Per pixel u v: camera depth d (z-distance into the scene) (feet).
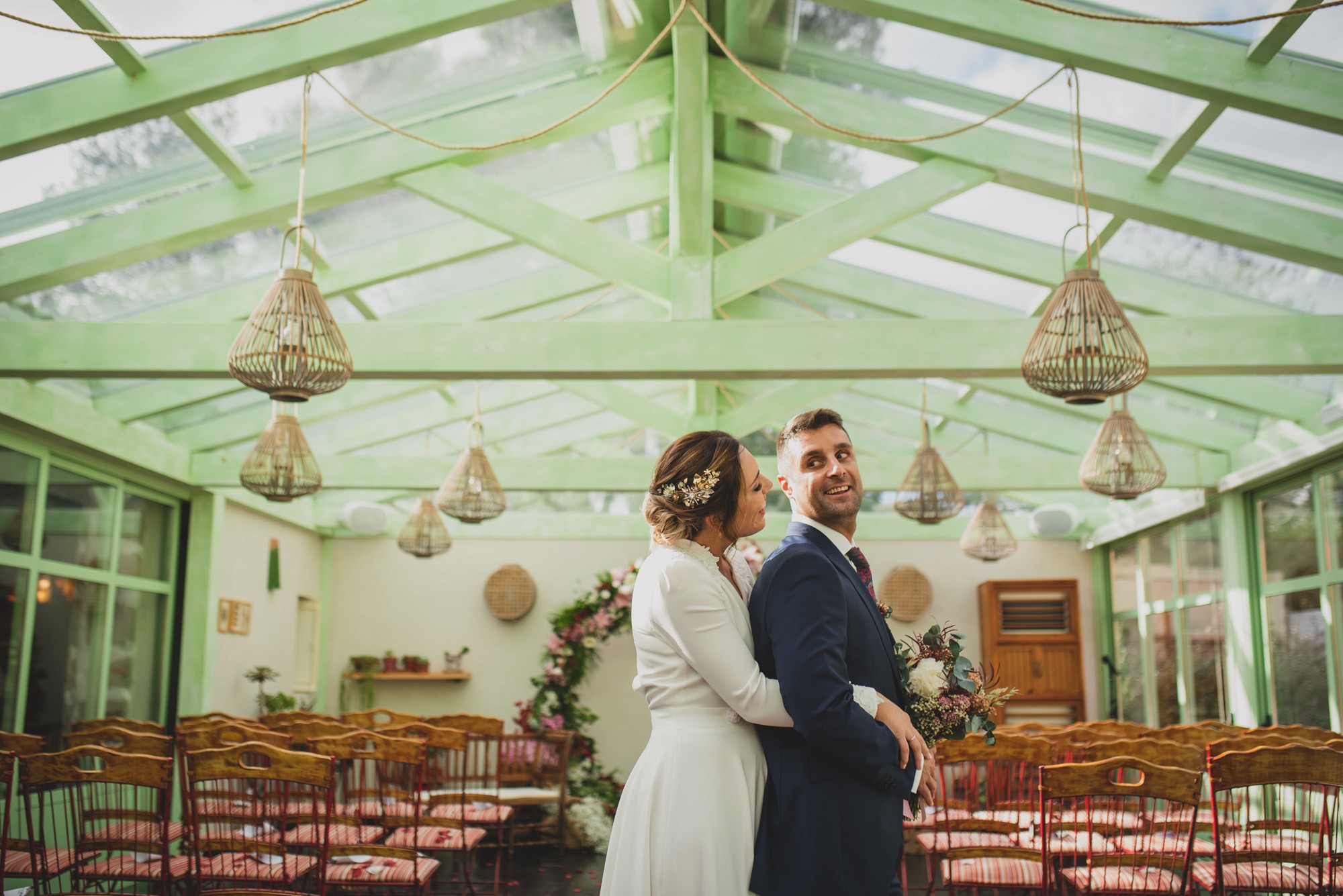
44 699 22.35
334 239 20.17
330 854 14.67
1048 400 25.80
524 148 17.93
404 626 36.65
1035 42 14.06
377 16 14.17
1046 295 21.89
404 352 16.93
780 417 27.43
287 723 21.54
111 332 16.89
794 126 18.02
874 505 36.45
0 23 13.09
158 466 25.64
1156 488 21.56
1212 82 13.98
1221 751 14.73
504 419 32.81
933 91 17.13
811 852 6.18
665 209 23.47
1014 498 36.45
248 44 14.16
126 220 17.08
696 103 16.40
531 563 36.88
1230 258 18.93
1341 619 22.52
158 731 19.70
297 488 21.93
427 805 18.95
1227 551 27.07
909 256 22.25
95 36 10.87
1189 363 16.49
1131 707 34.24
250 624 31.42
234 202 17.11
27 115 14.15
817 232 17.57
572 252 17.54
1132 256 19.94
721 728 6.51
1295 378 22.57
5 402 19.67
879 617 6.89
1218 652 28.09
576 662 33.50
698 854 6.22
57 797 21.09
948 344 16.79
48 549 22.40
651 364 16.90
